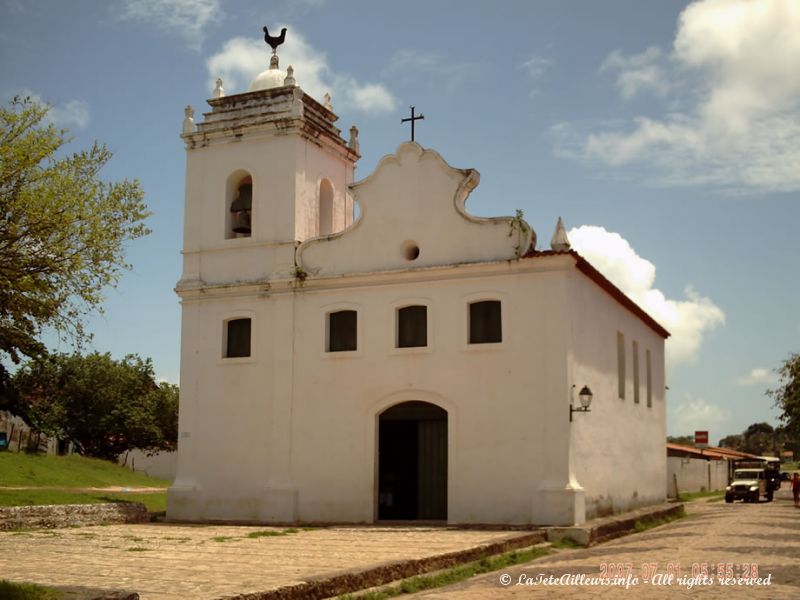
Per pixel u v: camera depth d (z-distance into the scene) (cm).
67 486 3403
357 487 2375
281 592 1105
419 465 2367
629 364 2930
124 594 965
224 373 2580
